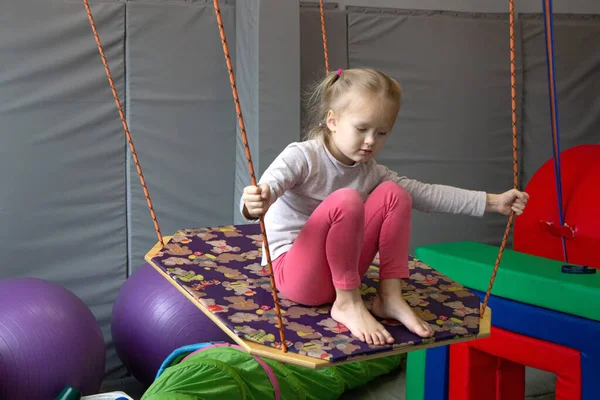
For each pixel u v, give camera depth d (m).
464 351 2.32
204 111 3.39
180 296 2.75
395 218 1.45
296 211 1.54
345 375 2.92
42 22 3.08
